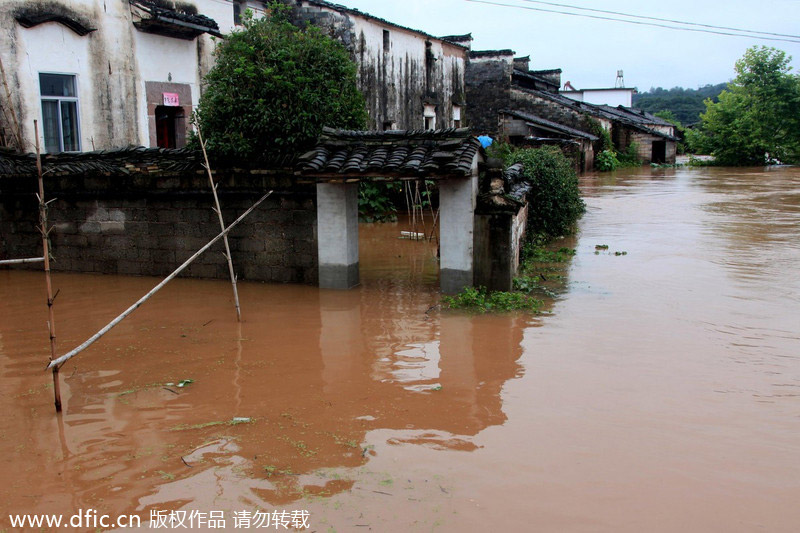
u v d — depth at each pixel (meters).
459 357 7.00
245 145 10.05
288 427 5.38
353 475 4.62
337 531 3.98
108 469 4.76
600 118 38.00
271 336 7.79
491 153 19.52
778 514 4.11
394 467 4.71
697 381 6.25
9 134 12.77
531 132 33.16
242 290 10.03
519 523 4.03
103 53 14.53
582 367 6.64
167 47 16.16
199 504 4.31
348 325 8.20
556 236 14.70
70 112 14.05
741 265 11.45
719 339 7.49
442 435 5.20
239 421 5.47
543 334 7.74
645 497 4.30
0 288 10.43
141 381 6.40
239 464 4.80
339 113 10.53
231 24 18.20
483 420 5.46
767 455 4.84
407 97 25.25
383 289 10.05
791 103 41.94
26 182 11.57
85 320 8.52
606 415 5.52
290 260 10.35
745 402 5.77
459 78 30.61
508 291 9.41
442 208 9.38
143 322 8.38
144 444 5.12
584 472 4.61
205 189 10.48
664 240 14.15
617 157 41.78
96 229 11.38
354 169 8.92
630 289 9.86
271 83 10.12
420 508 4.20
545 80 41.28
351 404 5.81
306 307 9.04
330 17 19.56
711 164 42.78
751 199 22.02
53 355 5.75
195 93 17.09
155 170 10.68
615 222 17.00
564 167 15.87
